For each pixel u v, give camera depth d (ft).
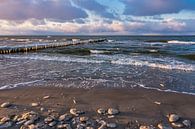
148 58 67.92
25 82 32.60
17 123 16.62
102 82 33.12
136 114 19.43
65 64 53.78
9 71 42.55
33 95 25.50
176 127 16.67
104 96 25.44
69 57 72.90
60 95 25.64
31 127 15.70
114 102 23.15
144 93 26.96
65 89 28.58
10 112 19.29
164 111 20.43
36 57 72.95
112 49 115.24
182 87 30.12
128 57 72.08
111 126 16.47
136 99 24.39
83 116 18.53
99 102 23.02
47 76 37.45
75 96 25.29
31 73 40.34
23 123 16.57
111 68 47.19
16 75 38.19
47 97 24.62
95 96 25.44
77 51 104.83
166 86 30.71
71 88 29.17
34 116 17.79
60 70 44.11
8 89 28.32
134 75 38.96
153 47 132.57
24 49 109.40
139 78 36.29
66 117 17.88
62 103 22.40
